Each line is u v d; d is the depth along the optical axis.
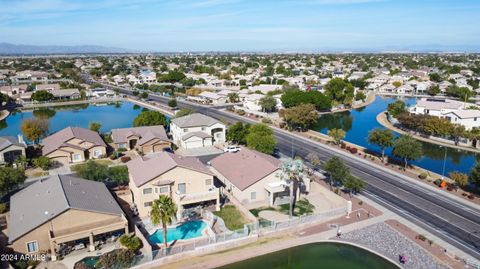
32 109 156.50
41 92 166.38
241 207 54.62
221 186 63.69
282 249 44.84
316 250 45.25
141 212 52.28
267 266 42.28
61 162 77.75
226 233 46.25
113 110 155.88
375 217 52.94
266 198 58.88
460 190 64.44
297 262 42.84
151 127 96.12
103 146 82.81
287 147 92.81
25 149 78.44
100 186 54.00
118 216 46.03
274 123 122.31
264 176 57.69
